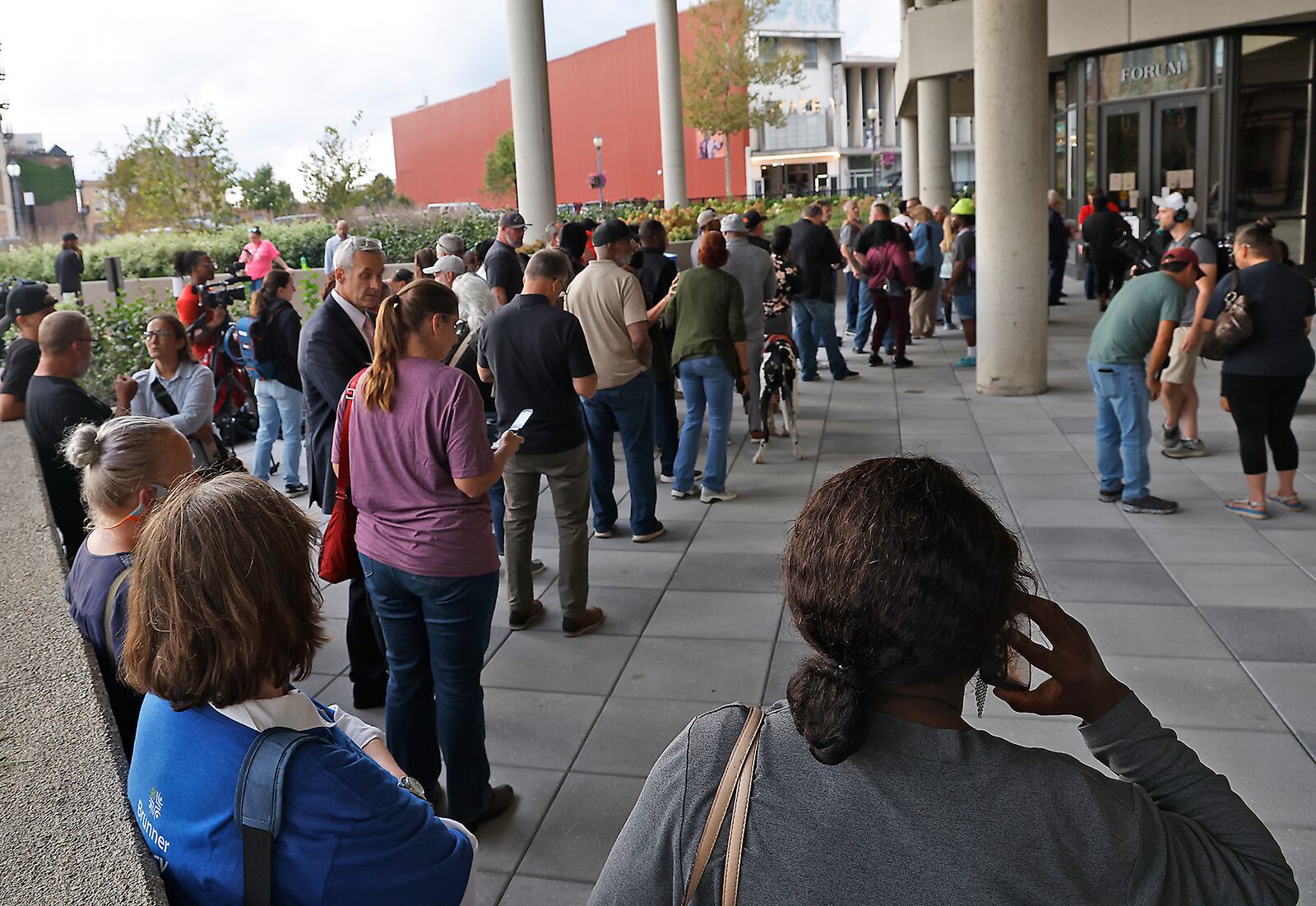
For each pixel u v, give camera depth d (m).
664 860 1.11
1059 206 15.50
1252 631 4.46
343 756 1.39
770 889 1.04
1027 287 9.52
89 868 1.41
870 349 12.87
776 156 61.72
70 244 16.38
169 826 1.38
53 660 2.20
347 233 16.14
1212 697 3.93
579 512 4.68
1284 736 3.64
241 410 9.11
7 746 1.82
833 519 1.11
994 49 9.20
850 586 1.06
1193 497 6.36
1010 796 1.03
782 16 63.56
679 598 5.16
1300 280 5.65
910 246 11.38
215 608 1.36
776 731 1.12
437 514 3.04
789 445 8.27
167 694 1.38
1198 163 15.59
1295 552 5.34
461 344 5.56
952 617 1.05
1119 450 6.28
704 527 6.27
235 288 11.12
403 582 3.07
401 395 3.00
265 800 1.32
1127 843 1.02
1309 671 4.10
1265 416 5.81
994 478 7.03
